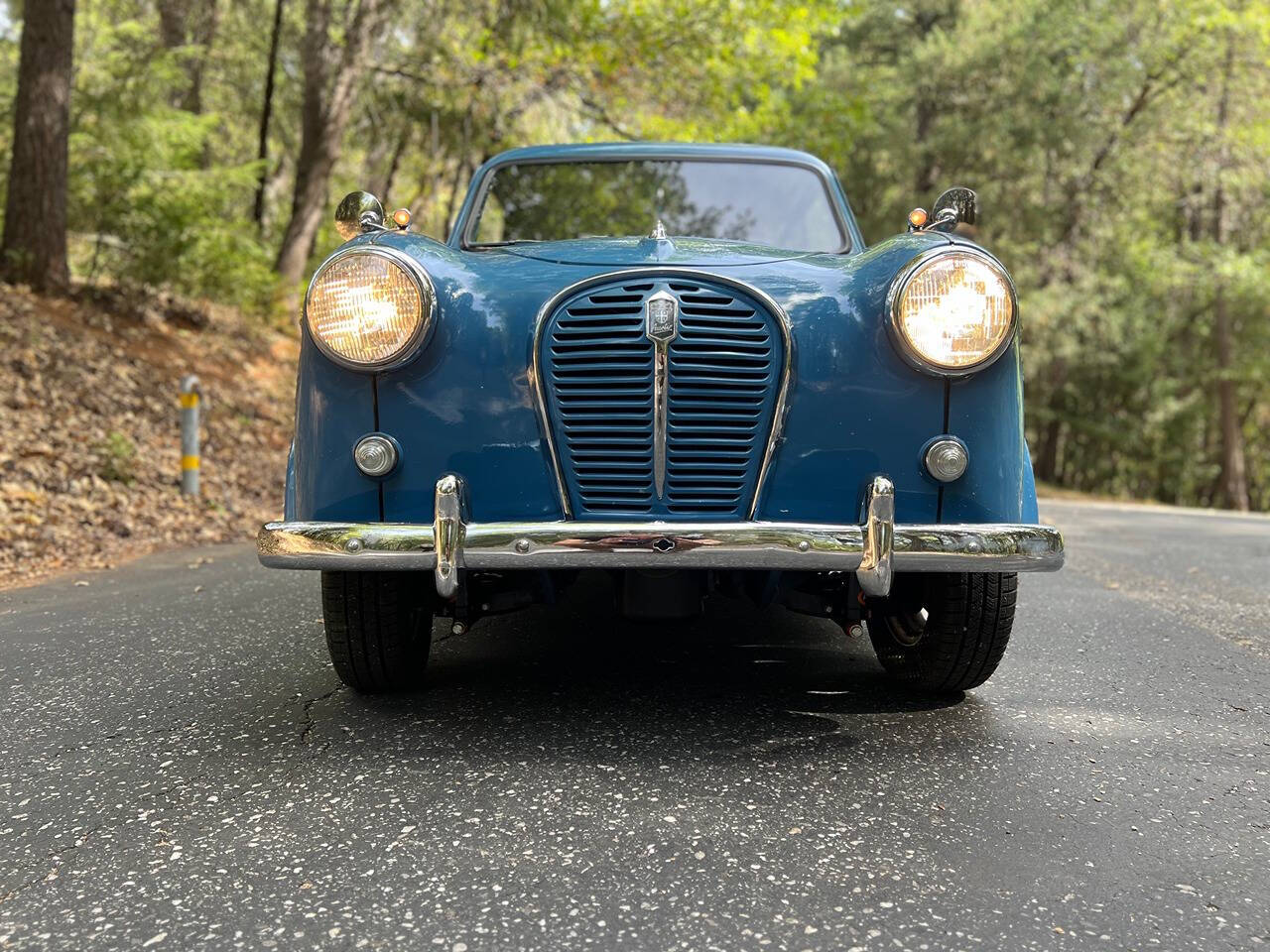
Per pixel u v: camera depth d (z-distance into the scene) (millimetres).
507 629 4062
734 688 3195
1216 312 29234
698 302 2584
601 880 1917
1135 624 4281
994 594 2850
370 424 2588
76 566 5586
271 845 2074
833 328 2586
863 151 24406
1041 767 2521
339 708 2988
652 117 15570
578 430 2555
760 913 1794
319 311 2576
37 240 10516
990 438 2582
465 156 16438
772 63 15609
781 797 2312
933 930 1739
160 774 2465
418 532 2449
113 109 11336
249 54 20906
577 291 2582
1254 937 1725
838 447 2568
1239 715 2975
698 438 2561
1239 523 10055
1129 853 2045
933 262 2539
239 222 13000
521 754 2590
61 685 3248
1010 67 24281
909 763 2543
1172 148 26078
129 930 1749
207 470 8359
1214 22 22984
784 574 2938
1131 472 36812
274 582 5152
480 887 1893
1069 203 26125
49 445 7438
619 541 2387
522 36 14938
